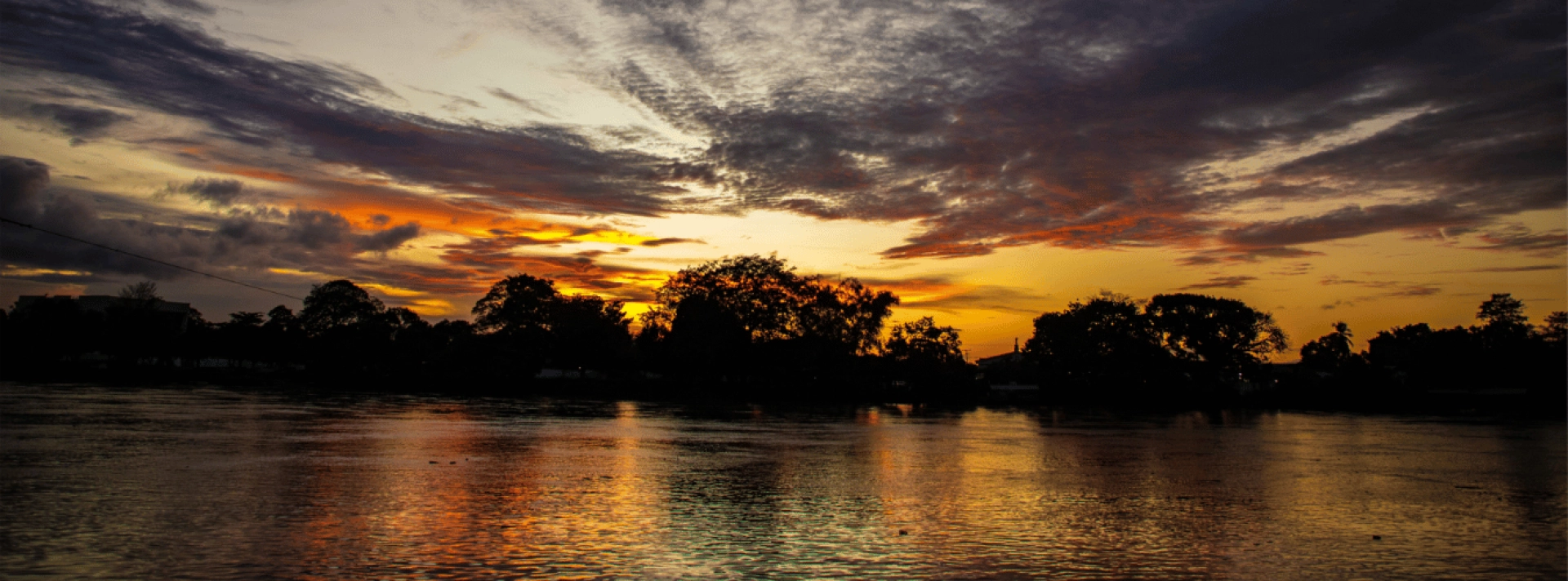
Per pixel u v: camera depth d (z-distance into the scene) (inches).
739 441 1421.0
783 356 4192.9
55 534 537.6
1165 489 905.5
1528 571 540.4
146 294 5108.3
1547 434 2055.9
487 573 477.4
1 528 552.7
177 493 704.4
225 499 680.4
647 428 1727.4
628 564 508.4
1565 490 949.8
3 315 5123.0
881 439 1566.2
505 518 639.8
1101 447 1470.2
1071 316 4872.0
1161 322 4874.5
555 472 924.0
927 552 561.3
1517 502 850.8
